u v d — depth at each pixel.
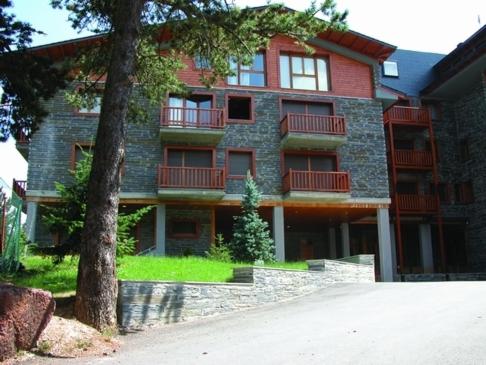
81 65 14.67
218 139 23.75
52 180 22.05
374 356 6.96
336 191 23.80
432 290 13.38
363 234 30.62
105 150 10.38
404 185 30.78
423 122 30.30
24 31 13.51
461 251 31.09
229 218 26.67
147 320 10.77
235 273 14.21
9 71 13.40
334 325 9.63
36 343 8.07
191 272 14.59
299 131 23.91
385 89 26.34
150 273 13.87
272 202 23.86
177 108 22.89
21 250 14.38
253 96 24.78
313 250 29.72
